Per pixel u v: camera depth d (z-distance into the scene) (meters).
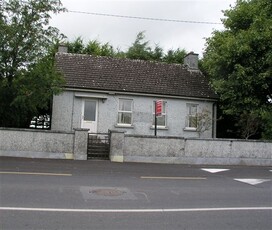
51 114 20.77
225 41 20.88
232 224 6.70
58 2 16.42
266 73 19.20
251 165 17.16
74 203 7.77
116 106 21.30
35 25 16.06
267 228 6.52
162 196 8.93
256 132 21.42
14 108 16.78
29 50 15.92
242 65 20.52
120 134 15.95
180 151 16.58
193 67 25.03
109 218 6.76
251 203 8.53
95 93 21.00
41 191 8.80
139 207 7.70
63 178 10.79
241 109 20.70
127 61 24.08
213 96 22.73
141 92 21.42
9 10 15.84
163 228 6.27
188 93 22.34
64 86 20.16
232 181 11.86
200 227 6.43
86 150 15.66
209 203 8.37
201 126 21.53
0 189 8.78
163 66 24.56
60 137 15.56
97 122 21.05
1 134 15.17
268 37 19.48
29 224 6.16
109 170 13.05
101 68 22.66
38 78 15.55
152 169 13.96
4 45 15.48
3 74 15.92
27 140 15.33
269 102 21.25
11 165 12.89
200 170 14.43
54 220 6.46
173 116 22.16
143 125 21.62
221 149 17.06
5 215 6.61
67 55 23.12
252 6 21.22
